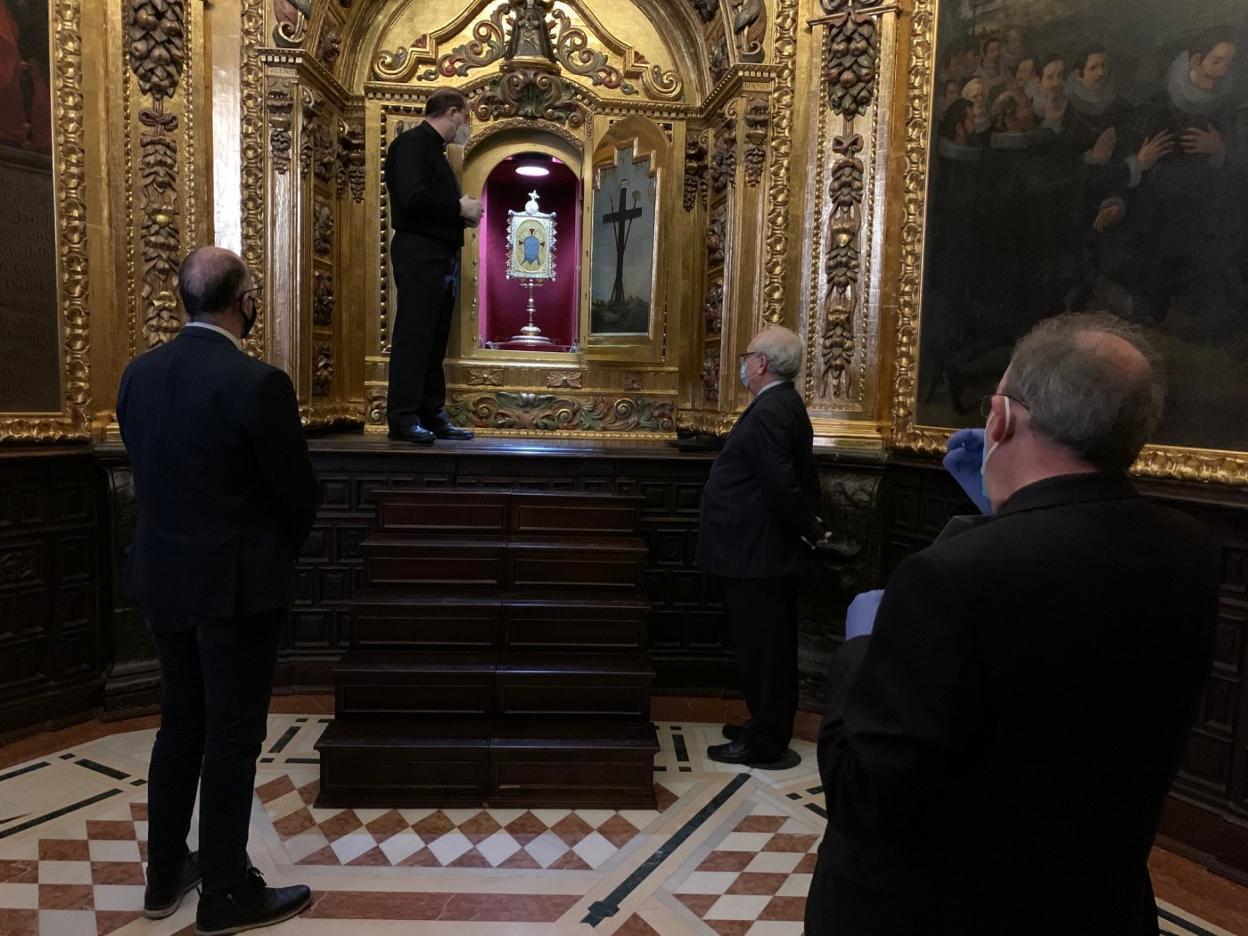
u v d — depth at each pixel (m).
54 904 2.54
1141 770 1.06
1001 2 3.65
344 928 2.44
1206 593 1.09
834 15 4.26
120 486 4.00
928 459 4.04
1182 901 2.77
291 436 2.27
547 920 2.51
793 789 3.39
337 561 4.38
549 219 5.74
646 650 3.66
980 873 1.08
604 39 5.23
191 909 2.54
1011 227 3.64
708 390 5.08
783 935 2.46
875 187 4.24
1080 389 1.07
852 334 4.36
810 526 3.35
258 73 4.43
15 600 3.71
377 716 3.39
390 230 5.22
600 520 4.10
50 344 3.80
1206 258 2.98
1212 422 2.98
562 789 3.21
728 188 4.67
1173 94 3.05
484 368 5.36
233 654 2.28
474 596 3.72
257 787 3.30
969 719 1.02
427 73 5.18
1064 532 1.05
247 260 4.48
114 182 4.02
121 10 3.97
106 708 4.00
